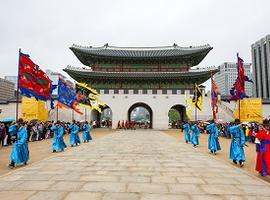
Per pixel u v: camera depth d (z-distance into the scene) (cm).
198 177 1181
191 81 6162
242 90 2488
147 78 6062
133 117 17550
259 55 10438
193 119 5875
